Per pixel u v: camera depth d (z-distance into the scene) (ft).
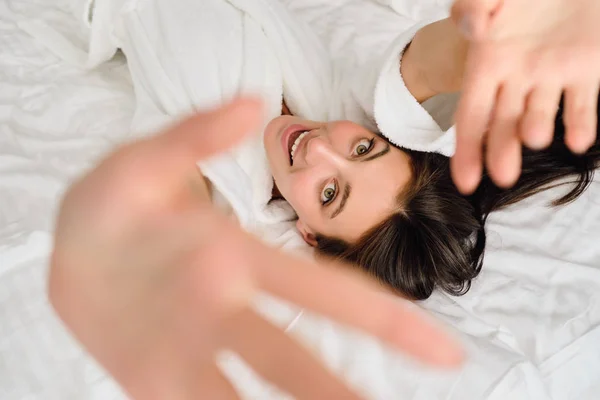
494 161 1.18
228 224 0.76
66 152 2.70
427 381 2.21
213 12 2.92
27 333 2.17
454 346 0.61
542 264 2.66
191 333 0.69
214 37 2.84
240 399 0.68
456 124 1.27
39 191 2.54
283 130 2.66
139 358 0.71
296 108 3.01
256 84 2.79
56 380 2.10
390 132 2.64
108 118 2.87
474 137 1.23
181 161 0.80
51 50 3.04
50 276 0.78
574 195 2.78
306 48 2.96
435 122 2.59
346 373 2.23
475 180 1.18
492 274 2.65
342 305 0.65
